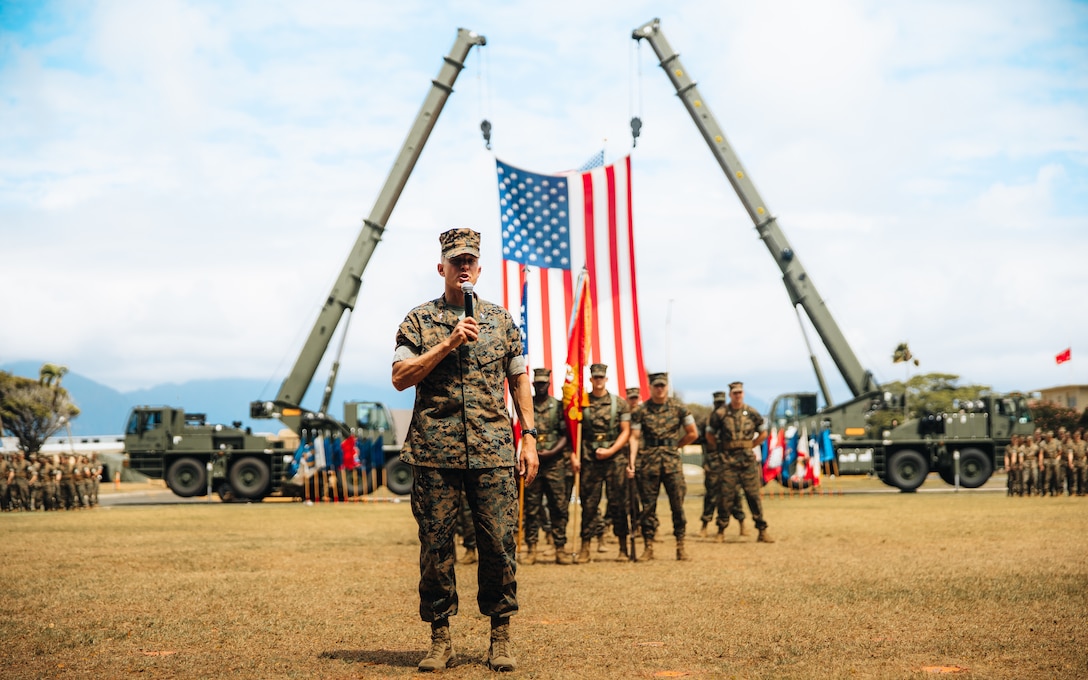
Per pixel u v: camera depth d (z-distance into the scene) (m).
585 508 11.17
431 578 5.20
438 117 32.38
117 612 7.12
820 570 9.34
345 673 5.05
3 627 6.46
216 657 5.48
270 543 13.23
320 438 30.56
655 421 11.19
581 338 11.29
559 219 17.67
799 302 32.84
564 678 4.89
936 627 6.17
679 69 33.22
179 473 32.31
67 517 20.44
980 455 33.62
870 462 33.25
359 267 31.89
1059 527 14.18
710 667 5.12
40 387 82.00
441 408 5.23
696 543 13.41
